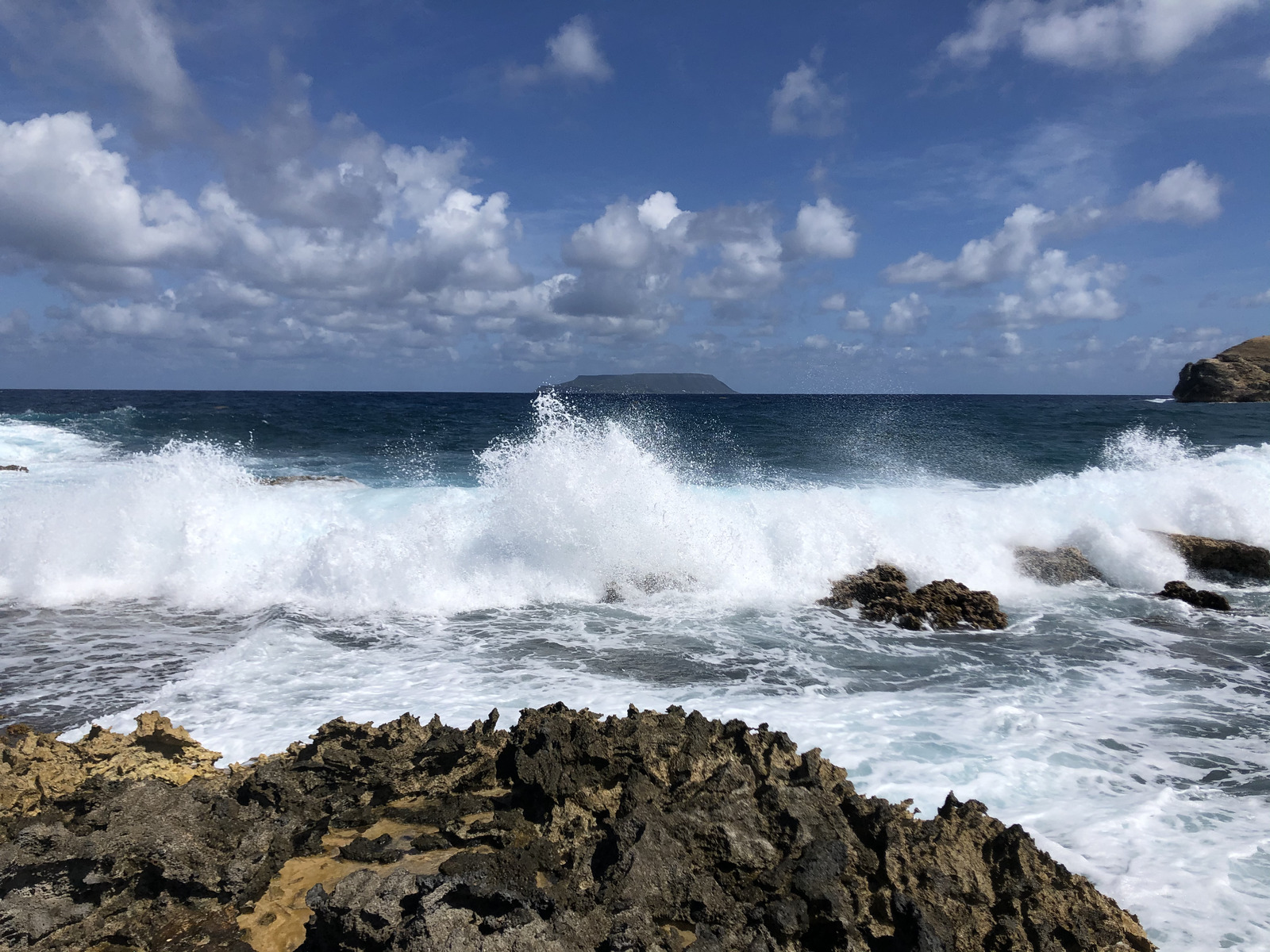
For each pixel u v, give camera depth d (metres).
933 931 3.15
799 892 3.35
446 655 7.91
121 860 3.40
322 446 30.03
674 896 3.32
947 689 7.07
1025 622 9.55
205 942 3.23
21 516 10.84
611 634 8.79
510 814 4.02
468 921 3.00
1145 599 10.63
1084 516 12.67
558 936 2.95
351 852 3.79
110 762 4.47
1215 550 11.76
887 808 3.83
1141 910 3.71
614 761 4.16
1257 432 33.88
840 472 21.66
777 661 7.89
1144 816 4.62
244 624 9.04
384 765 4.54
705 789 3.89
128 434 30.64
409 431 36.25
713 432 33.69
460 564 10.63
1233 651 8.41
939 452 26.64
